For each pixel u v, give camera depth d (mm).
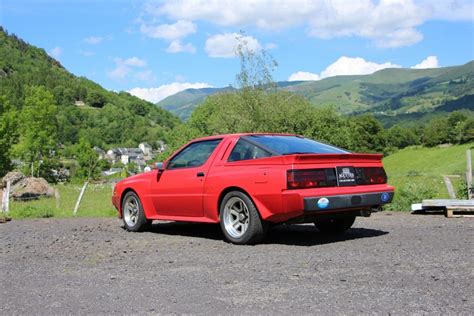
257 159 7242
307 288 4629
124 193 9500
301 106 30188
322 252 6344
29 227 10766
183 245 7348
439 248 6371
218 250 6816
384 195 7555
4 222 12398
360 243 6969
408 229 8406
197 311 4070
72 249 7297
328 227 8281
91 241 8023
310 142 8078
